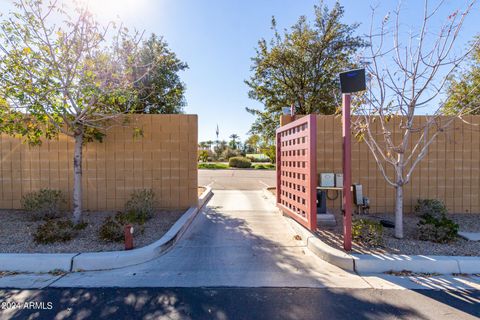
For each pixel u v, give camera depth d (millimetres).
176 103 10742
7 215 6141
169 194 6910
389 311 2764
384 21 4629
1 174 6723
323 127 6719
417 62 4379
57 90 4461
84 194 6754
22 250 4078
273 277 3527
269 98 10516
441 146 6574
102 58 4930
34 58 4371
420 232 4613
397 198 4680
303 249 4547
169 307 2838
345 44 9523
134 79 6957
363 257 3838
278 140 6781
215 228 5719
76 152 5285
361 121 5859
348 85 4121
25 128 4930
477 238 4660
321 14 9922
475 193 6594
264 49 10492
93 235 4750
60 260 3752
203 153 36125
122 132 6820
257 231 5520
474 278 3529
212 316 2684
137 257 3951
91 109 5195
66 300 2971
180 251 4434
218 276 3553
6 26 4250
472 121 6531
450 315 2699
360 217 6137
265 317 2664
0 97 4406
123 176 6824
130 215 5215
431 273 3676
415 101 4426
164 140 6887
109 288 3230
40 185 6734
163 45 10094
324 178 5723
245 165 26953
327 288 3246
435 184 6578
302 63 9773
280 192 6730
